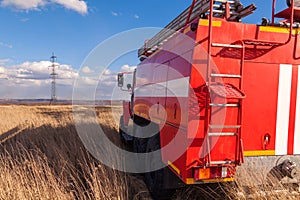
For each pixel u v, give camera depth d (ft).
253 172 10.25
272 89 10.37
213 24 9.53
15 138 26.94
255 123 10.23
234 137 9.53
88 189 13.11
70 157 18.07
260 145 10.32
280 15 11.63
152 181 13.60
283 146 10.59
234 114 9.51
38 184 12.46
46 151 20.01
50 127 30.37
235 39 9.78
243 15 10.46
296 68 10.62
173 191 12.59
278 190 10.38
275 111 10.44
